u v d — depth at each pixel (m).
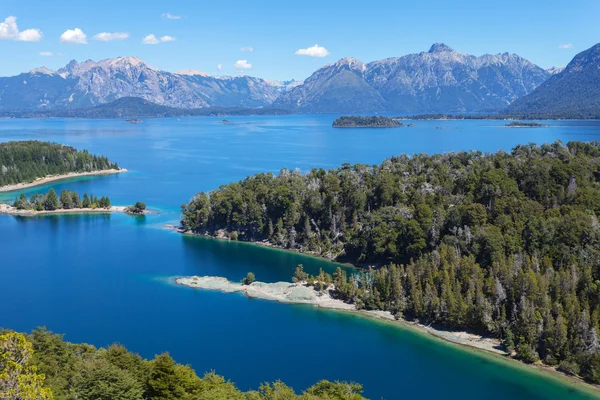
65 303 168.62
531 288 141.50
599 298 136.50
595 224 168.75
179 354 135.12
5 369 79.00
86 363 96.19
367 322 156.12
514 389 120.44
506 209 196.75
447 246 174.62
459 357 134.75
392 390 119.75
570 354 128.25
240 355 135.12
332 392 102.50
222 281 189.50
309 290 177.50
